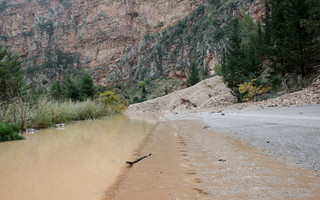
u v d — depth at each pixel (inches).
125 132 204.1
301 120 180.4
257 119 223.9
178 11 3147.1
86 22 3838.6
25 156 106.4
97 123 324.2
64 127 268.4
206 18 2583.7
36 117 262.2
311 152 86.7
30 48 3878.0
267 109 335.9
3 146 141.7
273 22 557.3
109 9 3703.3
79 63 3659.0
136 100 2094.0
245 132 153.6
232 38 606.5
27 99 300.2
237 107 475.2
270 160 82.8
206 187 59.5
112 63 3427.7
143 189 60.3
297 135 121.0
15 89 351.9
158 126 255.0
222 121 252.2
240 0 2055.9
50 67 3558.1
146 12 3393.2
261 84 556.7
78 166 86.6
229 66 611.2
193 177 68.8
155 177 70.7
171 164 86.1
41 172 78.6
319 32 476.1
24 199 54.6
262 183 59.9
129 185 63.9
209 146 118.2
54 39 3860.7
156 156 101.7
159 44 2888.8
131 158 100.1
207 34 2272.4
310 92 369.7
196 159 91.9
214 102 667.4
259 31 711.1
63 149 123.6
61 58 3703.3
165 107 954.7
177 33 2778.1
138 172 76.8
